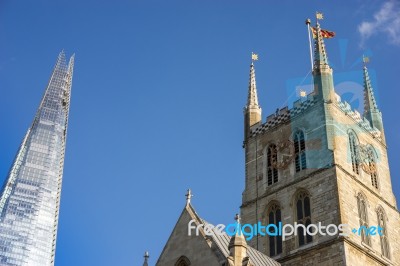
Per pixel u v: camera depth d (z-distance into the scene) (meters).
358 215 69.00
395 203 78.44
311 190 70.25
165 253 55.84
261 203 75.56
